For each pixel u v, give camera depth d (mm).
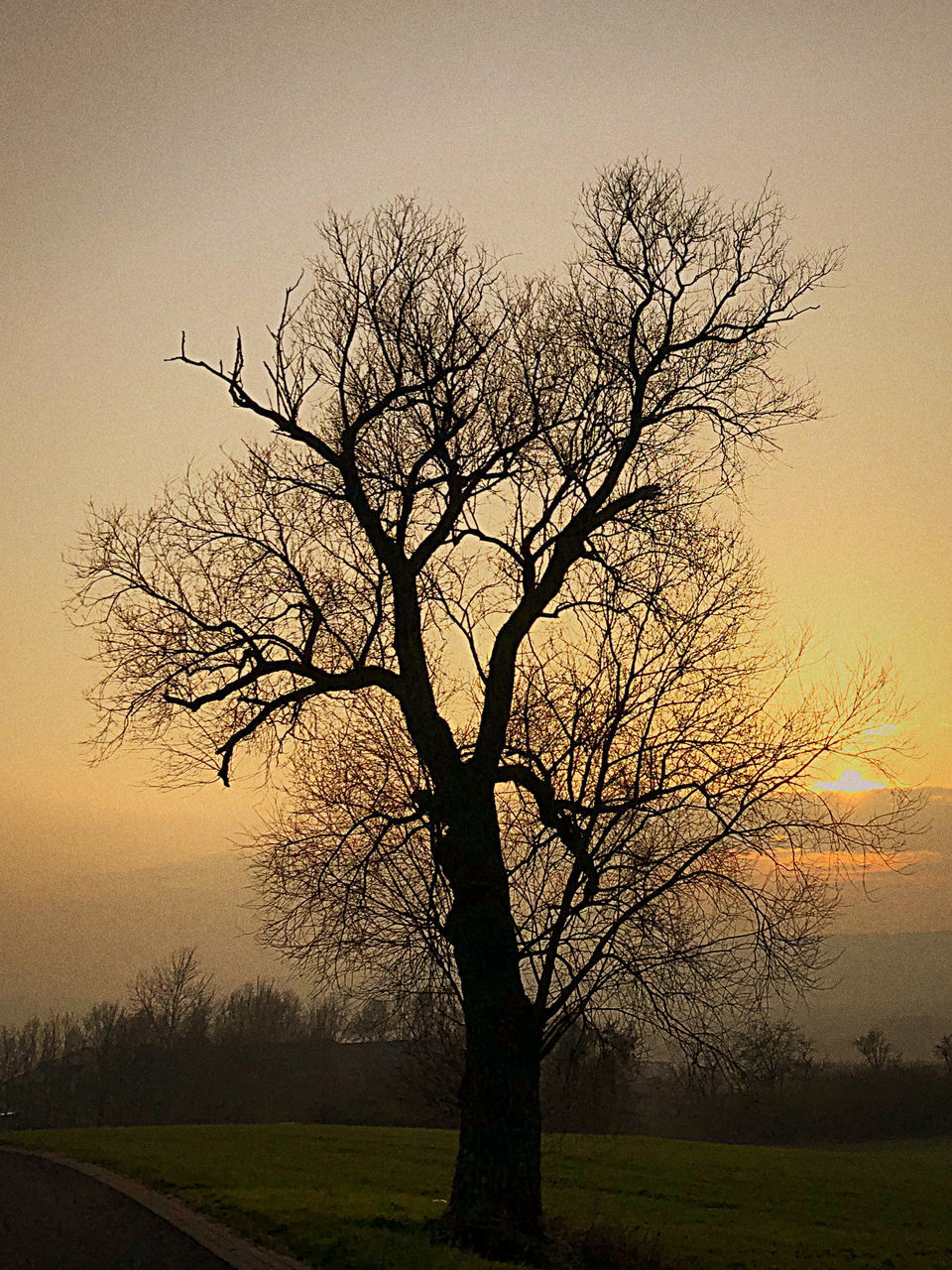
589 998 15312
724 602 16844
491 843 15844
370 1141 38000
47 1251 12648
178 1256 12359
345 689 16641
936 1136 60500
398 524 16953
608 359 17500
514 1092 14961
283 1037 62812
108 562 16984
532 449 17500
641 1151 42000
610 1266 15664
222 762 16531
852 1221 28109
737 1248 22453
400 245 17750
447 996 16625
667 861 15336
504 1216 14422
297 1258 12438
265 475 17359
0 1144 32344
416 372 17297
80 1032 92938
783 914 15031
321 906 16375
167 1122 65250
